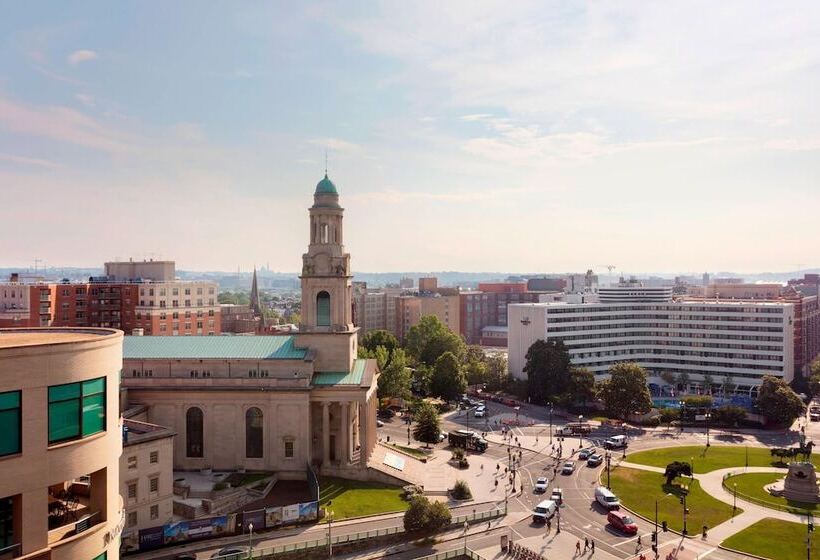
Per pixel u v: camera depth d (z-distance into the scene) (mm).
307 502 85188
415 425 145250
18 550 28438
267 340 108500
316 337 106312
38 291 153750
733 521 86750
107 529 33000
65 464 30250
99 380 32750
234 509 84375
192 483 92312
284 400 99188
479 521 86688
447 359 171750
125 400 98000
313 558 73438
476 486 101250
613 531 83562
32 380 28938
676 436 139875
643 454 123312
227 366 102938
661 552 76438
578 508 92250
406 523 79312
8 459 28000
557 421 153750
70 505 36781
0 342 33594
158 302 166750
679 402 174750
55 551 29812
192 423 100375
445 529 83062
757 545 78250
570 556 75188
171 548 73562
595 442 132625
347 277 107688
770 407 146625
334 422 104125
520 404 175000
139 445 76625
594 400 165875
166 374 103000
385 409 162000
